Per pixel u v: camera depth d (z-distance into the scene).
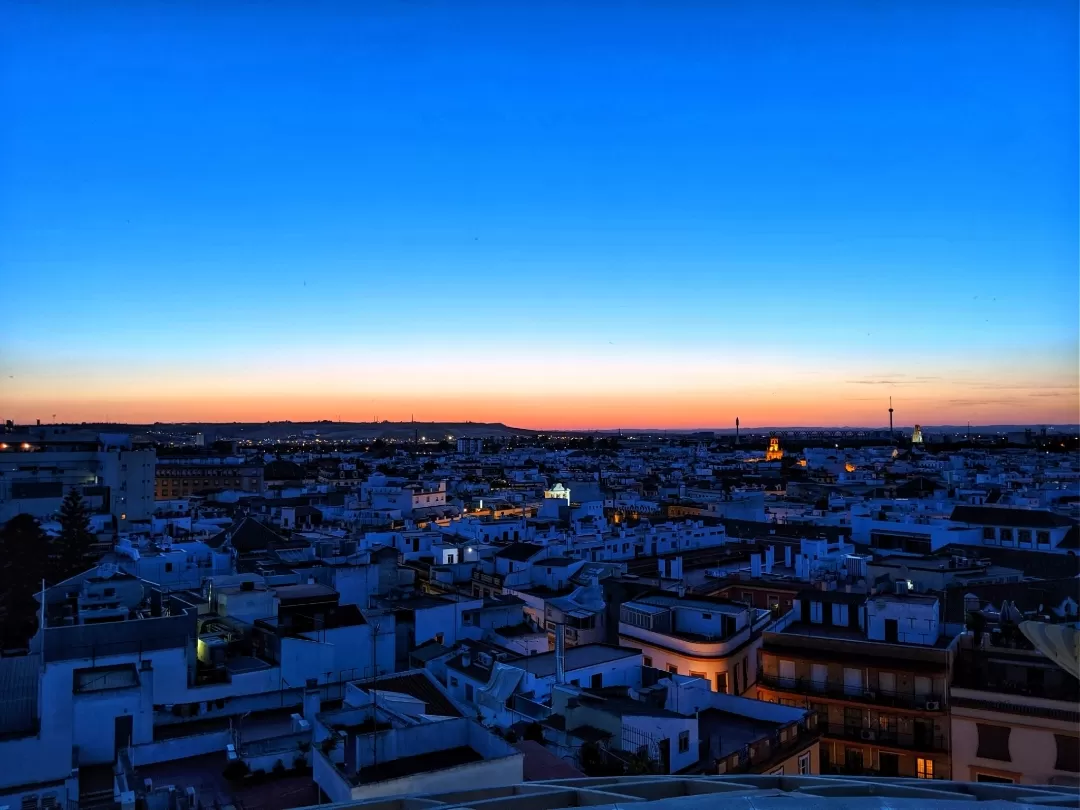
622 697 63.59
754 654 82.25
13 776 51.16
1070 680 63.25
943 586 92.00
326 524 185.62
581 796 35.62
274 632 70.38
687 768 54.44
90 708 53.78
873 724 69.19
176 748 51.03
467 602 93.62
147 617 70.38
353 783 36.72
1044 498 187.88
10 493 190.62
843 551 126.56
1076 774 59.12
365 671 72.19
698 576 116.75
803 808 32.31
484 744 42.12
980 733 63.28
